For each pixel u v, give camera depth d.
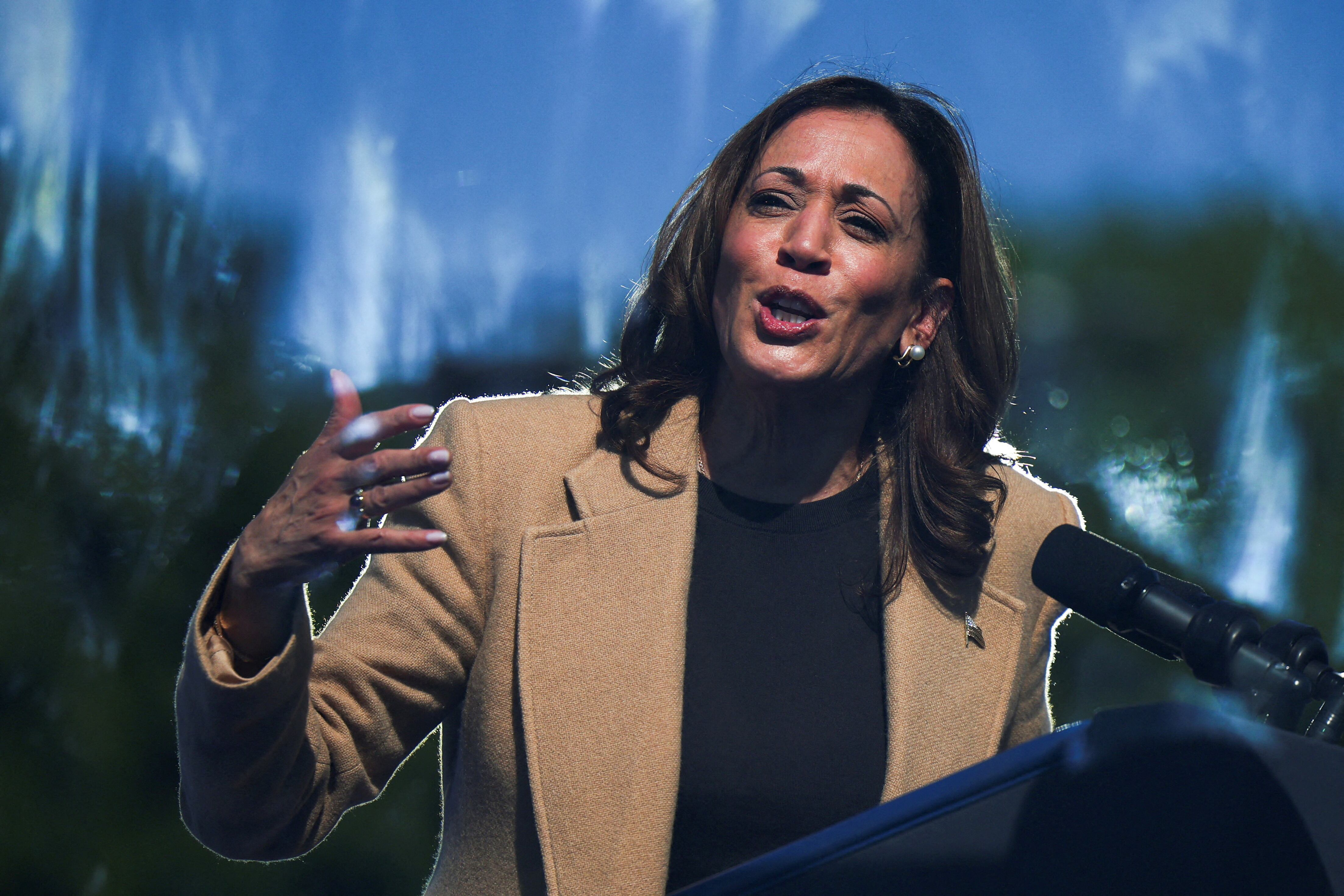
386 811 15.15
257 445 17.72
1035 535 7.12
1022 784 3.41
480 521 6.39
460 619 6.33
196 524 17.14
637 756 6.04
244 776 5.39
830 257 6.38
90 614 16.31
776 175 6.53
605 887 5.92
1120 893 3.28
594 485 6.48
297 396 18.55
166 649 16.34
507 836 6.15
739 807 6.14
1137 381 21.42
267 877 14.86
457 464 6.47
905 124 6.74
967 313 6.97
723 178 6.82
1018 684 7.01
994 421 7.14
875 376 6.82
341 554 4.87
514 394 7.19
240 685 5.10
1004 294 7.11
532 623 6.16
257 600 5.09
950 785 3.46
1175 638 4.42
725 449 6.79
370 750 6.17
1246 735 3.33
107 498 16.62
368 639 6.20
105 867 14.73
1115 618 4.58
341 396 4.99
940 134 6.78
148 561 16.56
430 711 6.36
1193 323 22.70
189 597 16.44
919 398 7.02
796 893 3.38
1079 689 15.23
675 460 6.66
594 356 19.94
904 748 6.25
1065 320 22.69
